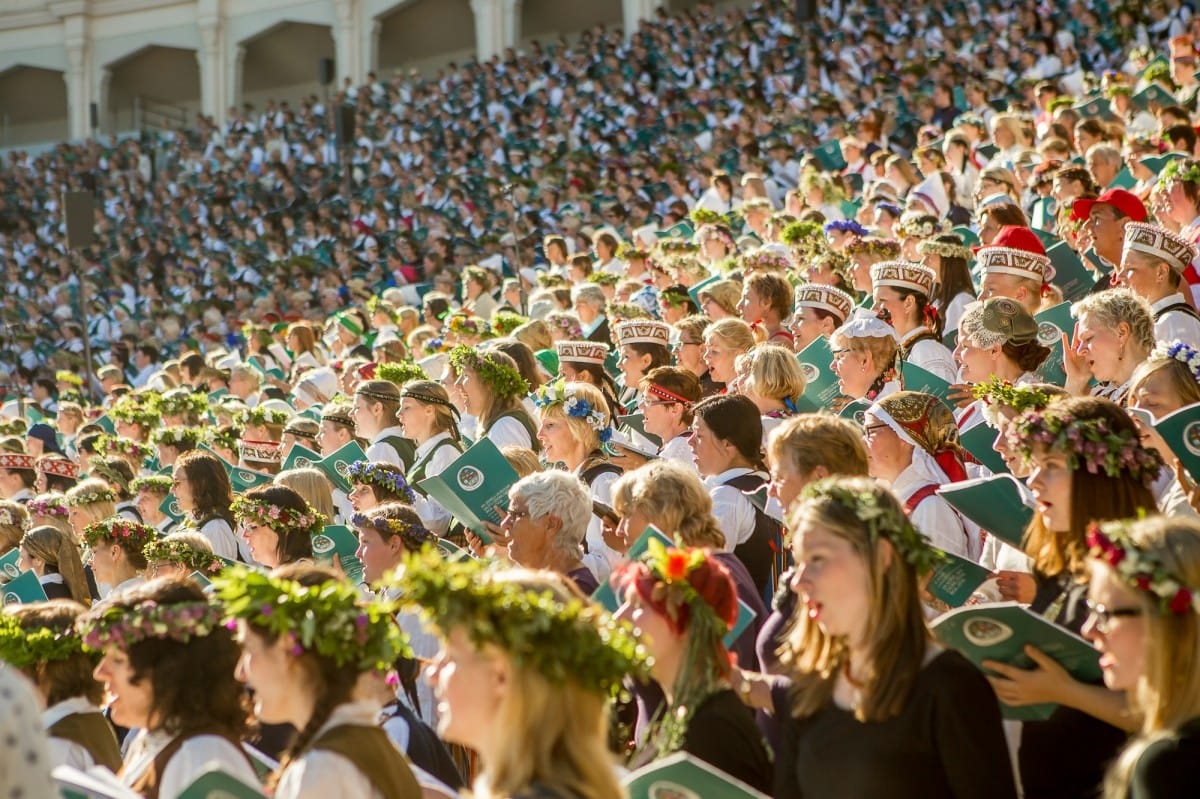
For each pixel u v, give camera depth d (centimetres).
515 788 308
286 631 383
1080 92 2041
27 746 316
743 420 614
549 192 2408
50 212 3722
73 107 4597
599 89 3056
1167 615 338
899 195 1505
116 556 741
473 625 313
